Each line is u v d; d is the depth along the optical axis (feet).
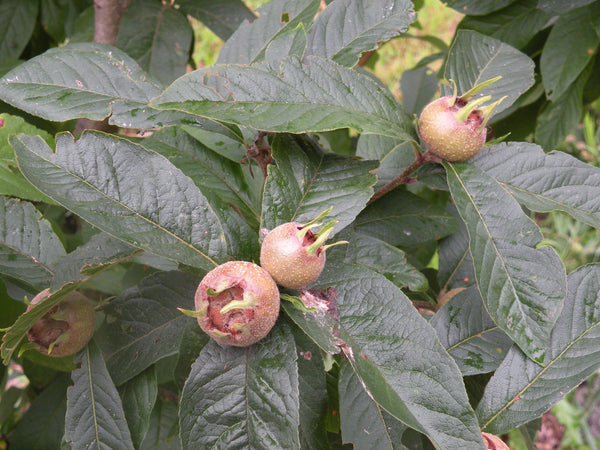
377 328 1.37
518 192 1.48
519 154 1.50
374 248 1.66
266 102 1.43
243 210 1.65
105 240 1.51
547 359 1.46
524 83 1.61
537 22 1.99
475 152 1.48
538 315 1.38
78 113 1.51
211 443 1.33
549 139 2.10
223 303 1.31
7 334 1.38
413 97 2.35
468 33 1.66
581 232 4.81
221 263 1.42
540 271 1.40
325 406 1.47
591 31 1.94
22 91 1.52
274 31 1.65
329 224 1.32
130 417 1.52
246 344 1.34
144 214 1.41
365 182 1.50
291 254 1.32
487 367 1.50
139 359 1.53
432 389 1.33
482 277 1.41
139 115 1.53
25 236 1.57
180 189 1.42
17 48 2.28
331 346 1.33
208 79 1.42
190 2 2.38
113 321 1.55
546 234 4.93
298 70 1.46
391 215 1.75
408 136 1.48
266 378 1.34
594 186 1.47
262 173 1.69
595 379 4.02
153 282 1.57
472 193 1.45
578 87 2.07
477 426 1.31
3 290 1.65
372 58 2.72
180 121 1.54
